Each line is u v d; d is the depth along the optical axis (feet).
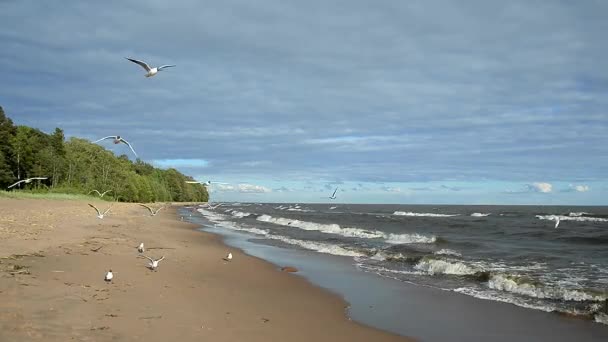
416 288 47.93
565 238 99.71
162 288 40.86
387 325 34.58
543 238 100.94
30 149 225.97
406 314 37.76
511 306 40.27
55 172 239.71
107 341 25.08
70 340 24.43
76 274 42.29
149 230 105.50
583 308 39.04
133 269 48.70
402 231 123.95
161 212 223.10
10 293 32.76
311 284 49.78
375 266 62.49
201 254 69.21
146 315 31.30
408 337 31.71
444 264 58.75
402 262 65.87
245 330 30.60
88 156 286.66
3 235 62.95
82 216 119.34
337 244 88.69
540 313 37.88
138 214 177.88
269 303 39.73
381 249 79.20
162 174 461.78
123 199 304.09
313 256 72.38
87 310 30.73
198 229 126.41
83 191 248.93
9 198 154.61
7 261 45.03
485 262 63.52
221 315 33.81
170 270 51.55
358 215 225.35
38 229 74.59
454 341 31.07
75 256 52.70
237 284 47.44
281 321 33.99
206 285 45.03
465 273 55.21
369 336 31.73
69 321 27.84
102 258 53.57
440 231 123.34
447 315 37.50
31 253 51.16
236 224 153.48
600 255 71.15
